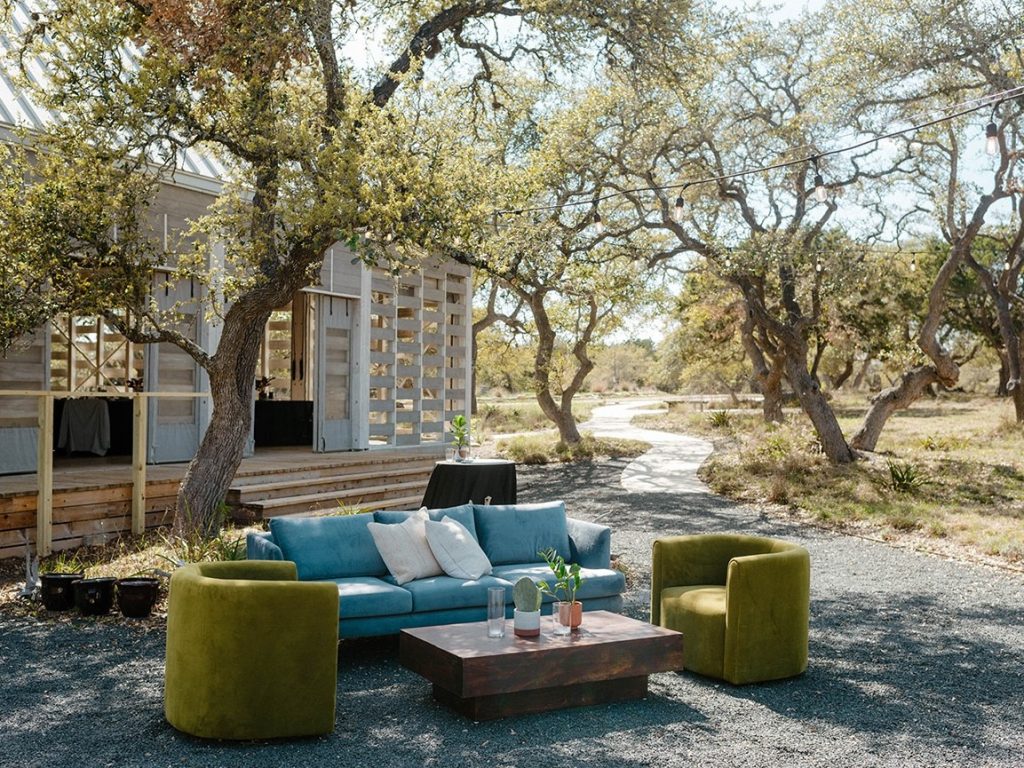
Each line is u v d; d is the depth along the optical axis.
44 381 9.60
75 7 7.22
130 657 5.25
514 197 8.54
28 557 6.60
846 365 39.19
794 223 16.23
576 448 19.70
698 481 15.44
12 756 3.79
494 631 4.70
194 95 8.89
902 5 14.59
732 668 5.07
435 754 3.95
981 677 5.22
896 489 13.30
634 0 9.47
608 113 15.66
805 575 5.33
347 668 5.30
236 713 4.05
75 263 7.75
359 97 7.73
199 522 8.20
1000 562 8.80
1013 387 21.45
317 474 11.20
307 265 8.36
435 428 15.38
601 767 3.82
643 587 7.48
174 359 10.82
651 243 18.88
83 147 7.38
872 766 3.88
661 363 48.97
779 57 16.19
